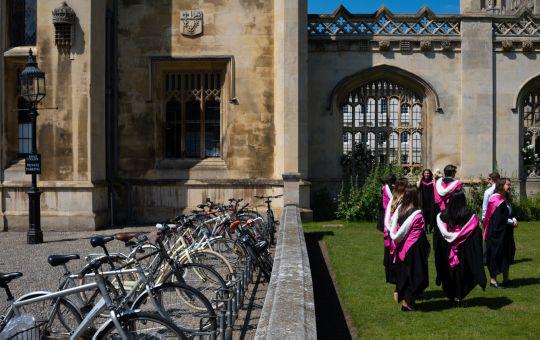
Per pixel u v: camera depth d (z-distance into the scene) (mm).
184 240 8258
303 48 15219
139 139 15828
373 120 17234
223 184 15469
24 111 15383
